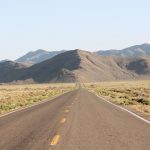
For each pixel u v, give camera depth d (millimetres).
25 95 71812
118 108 32031
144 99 41688
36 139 14508
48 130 17344
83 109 31094
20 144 13305
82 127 18375
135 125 19000
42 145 13031
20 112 29125
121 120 21578
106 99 49906
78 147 12570
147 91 82750
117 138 14586
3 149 12297
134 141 13789
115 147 12492
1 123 20797
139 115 24891
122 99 49188
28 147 12648
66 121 21375
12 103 42781
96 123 20109
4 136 15461
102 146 12727
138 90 89438
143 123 19938
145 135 15383
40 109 32375
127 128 17781
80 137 14953
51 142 13688
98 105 36562
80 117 23766
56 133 16234
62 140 14172
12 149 12273
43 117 24266
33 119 22938
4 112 30078
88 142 13633
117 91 89875
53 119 22719
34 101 50281
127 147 12469
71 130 17234
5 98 56781
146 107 32500
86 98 53281
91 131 16797
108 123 20047
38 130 17391
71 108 32562
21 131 17062
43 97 60938
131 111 28516
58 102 43938
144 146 12648
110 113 26672
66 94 73938
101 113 26734
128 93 74250
